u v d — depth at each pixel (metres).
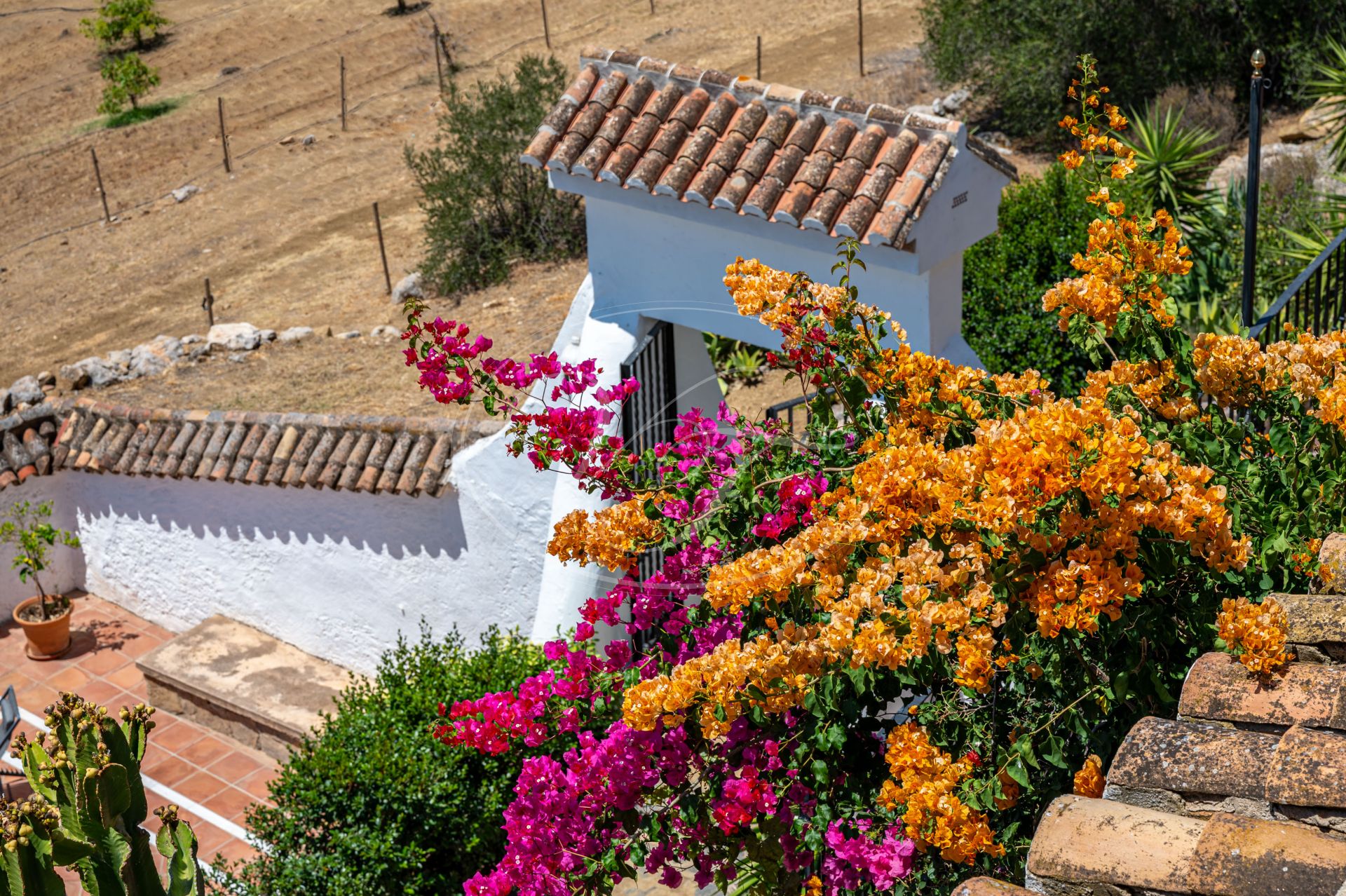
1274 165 14.52
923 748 2.98
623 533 3.80
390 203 20.48
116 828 5.09
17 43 30.97
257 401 13.84
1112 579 2.76
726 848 3.46
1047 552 2.87
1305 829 2.19
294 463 9.54
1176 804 2.43
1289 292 6.69
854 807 3.30
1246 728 2.56
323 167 22.55
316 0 31.27
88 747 5.00
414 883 7.23
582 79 7.90
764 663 2.93
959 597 2.88
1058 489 2.72
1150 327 3.63
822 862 3.38
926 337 6.98
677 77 7.63
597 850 3.59
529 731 3.79
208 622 10.56
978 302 11.00
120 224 21.66
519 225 16.78
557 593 8.30
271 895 7.06
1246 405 3.54
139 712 5.27
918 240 6.66
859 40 22.41
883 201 6.77
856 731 3.33
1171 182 13.00
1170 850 2.24
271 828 7.42
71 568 11.48
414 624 9.49
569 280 15.83
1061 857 2.32
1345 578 2.99
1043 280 11.12
